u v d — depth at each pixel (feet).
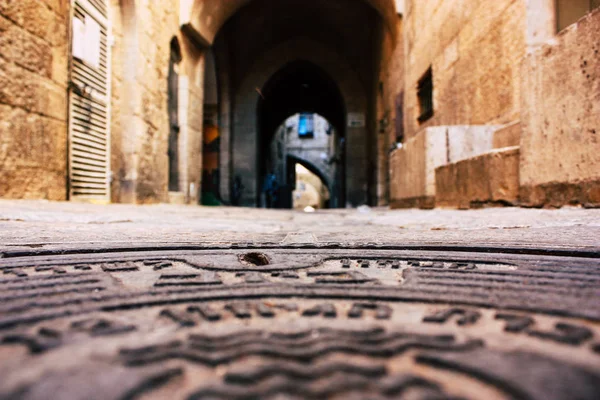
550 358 1.93
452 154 19.49
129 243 6.56
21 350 2.10
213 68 52.37
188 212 20.25
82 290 3.37
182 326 2.49
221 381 1.79
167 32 32.27
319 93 77.56
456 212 14.74
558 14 15.05
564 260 4.79
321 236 8.11
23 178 17.30
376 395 1.63
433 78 27.91
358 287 3.45
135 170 27.04
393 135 41.29
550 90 11.34
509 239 6.70
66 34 20.65
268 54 59.52
